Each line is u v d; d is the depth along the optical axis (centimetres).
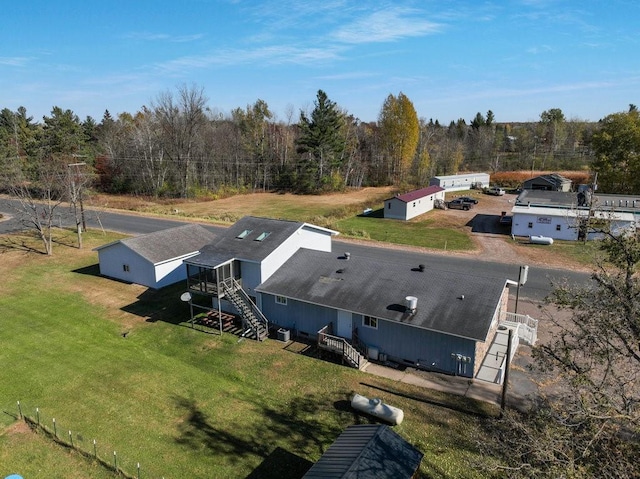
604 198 5119
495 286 2355
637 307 1246
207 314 2927
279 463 1578
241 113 12000
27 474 1529
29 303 3111
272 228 3055
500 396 1944
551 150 11894
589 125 13350
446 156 10712
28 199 4762
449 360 2138
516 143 13138
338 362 2300
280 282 2680
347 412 1866
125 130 9825
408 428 1744
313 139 8694
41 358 2339
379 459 1330
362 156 10288
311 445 1672
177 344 2520
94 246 4572
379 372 2197
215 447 1661
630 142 6750
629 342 1302
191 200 7869
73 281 3559
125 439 1705
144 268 3422
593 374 1675
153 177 8300
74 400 1962
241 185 9075
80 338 2589
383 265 2705
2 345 2484
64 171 5503
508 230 5297
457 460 1556
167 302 3139
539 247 4519
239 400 1966
